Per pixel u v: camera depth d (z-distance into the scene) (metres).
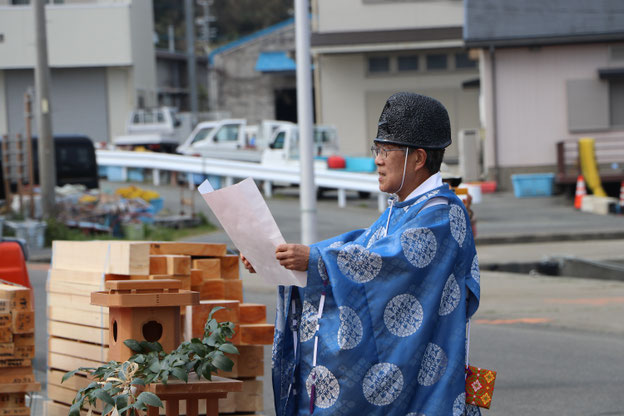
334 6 71.06
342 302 6.02
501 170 53.25
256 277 26.98
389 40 68.38
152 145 67.31
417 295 6.11
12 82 77.44
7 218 36.53
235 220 6.24
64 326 9.83
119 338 7.85
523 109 52.88
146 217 38.75
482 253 32.53
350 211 45.56
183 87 102.12
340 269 6.05
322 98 71.75
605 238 35.72
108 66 77.94
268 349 17.64
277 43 89.81
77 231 36.31
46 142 36.31
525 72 52.84
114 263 9.17
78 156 47.88
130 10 77.94
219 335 7.61
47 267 29.55
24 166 37.34
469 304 6.37
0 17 76.06
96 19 76.88
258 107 90.50
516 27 52.00
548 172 52.91
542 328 19.94
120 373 7.17
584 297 24.03
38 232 34.03
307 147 26.19
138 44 80.38
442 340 6.14
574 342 18.33
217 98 90.62
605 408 13.25
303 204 26.34
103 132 78.38
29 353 8.79
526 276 28.14
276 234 6.22
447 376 6.09
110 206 37.62
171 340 7.89
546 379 15.10
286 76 89.88
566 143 52.69
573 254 31.50
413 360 6.04
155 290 7.87
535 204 47.78
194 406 7.55
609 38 51.38
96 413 8.94
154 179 57.62
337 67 71.38
